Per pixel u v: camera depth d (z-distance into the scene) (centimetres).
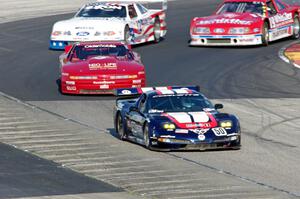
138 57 7675
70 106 6875
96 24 9231
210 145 5331
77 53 7575
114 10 9488
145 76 7962
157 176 4819
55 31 9406
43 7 13175
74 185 4625
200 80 7800
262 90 7388
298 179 4747
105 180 4747
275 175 4831
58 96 7269
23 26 11169
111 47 7638
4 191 4462
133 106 5662
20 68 8481
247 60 8662
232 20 9356
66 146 5569
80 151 5434
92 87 7238
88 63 7375
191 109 5541
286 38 10012
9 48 9606
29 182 4681
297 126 6144
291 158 5225
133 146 5566
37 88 7581
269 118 6391
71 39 9275
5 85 7700
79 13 9612
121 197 4381
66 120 6381
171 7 12769
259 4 9512
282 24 9706
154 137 5350
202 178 4769
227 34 9281
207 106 5594
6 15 12275
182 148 5325
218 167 5006
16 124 6216
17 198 4309
